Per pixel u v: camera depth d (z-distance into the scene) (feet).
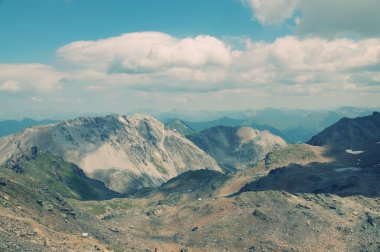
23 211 546.67
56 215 610.65
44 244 444.55
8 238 418.72
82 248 488.02
